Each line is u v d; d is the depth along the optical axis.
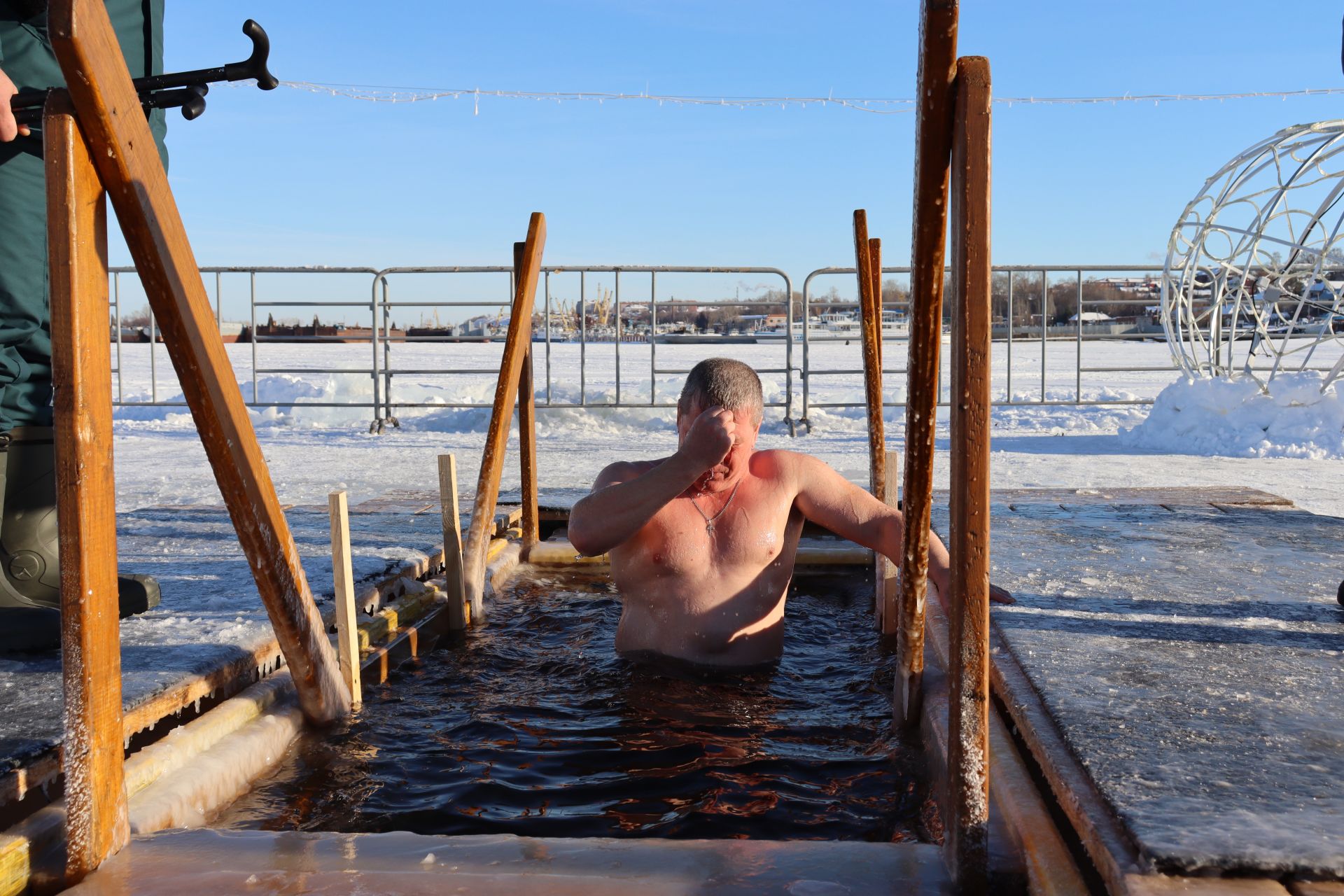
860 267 3.01
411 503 4.75
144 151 1.40
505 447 3.26
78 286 1.31
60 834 1.42
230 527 3.88
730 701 2.27
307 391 11.94
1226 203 9.25
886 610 2.82
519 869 1.32
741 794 1.78
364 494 5.57
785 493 2.50
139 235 1.39
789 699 2.29
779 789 1.80
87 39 1.25
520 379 3.87
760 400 2.48
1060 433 9.76
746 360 20.98
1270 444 7.82
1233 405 8.30
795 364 19.38
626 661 2.53
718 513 2.49
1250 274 9.34
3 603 2.17
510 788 1.81
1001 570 2.92
